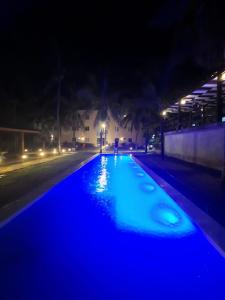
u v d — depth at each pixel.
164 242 5.99
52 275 4.70
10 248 5.75
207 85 14.75
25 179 13.54
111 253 5.49
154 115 40.97
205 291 4.24
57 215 8.16
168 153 27.38
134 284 4.42
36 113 45.56
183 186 10.89
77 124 56.12
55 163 21.95
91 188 12.40
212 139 15.75
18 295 4.16
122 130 65.12
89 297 4.10
